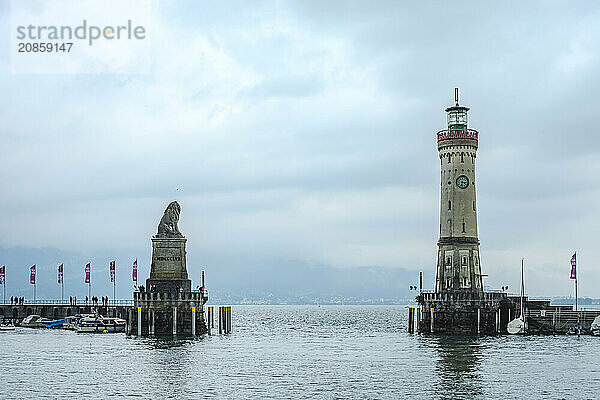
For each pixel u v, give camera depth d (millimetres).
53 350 140500
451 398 92750
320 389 98562
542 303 181750
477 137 176250
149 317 166125
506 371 113062
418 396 93938
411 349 145125
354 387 100062
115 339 163625
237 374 110688
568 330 172250
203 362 123688
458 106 178125
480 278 175000
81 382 103062
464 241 173500
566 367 117000
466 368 116438
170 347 146625
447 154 175625
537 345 149375
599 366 118000
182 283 166750
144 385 100938
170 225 167250
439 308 172750
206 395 94500
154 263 166750
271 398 92750
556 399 92125
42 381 103812
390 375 109875
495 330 172125
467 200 174375
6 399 91750
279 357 132500
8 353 135750
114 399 91625
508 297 182000
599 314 173500
